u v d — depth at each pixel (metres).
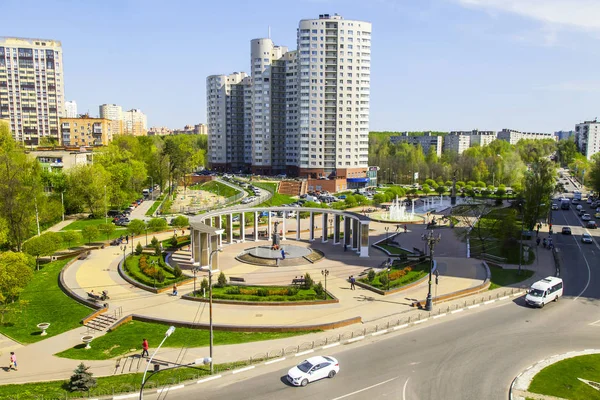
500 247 92.56
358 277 71.56
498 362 43.75
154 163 185.38
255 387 39.16
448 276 73.00
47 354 47.16
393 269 76.44
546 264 81.12
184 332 51.56
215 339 49.44
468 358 44.56
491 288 67.56
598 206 153.88
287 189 185.00
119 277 73.00
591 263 82.25
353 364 43.28
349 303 60.56
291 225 123.44
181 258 84.56
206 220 93.50
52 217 111.62
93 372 42.34
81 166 131.62
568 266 80.12
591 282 70.56
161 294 64.69
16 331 54.12
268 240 102.62
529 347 47.22
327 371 40.56
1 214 86.00
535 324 53.53
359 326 52.66
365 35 197.50
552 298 61.38
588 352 46.09
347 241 93.81
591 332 51.22
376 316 55.84
